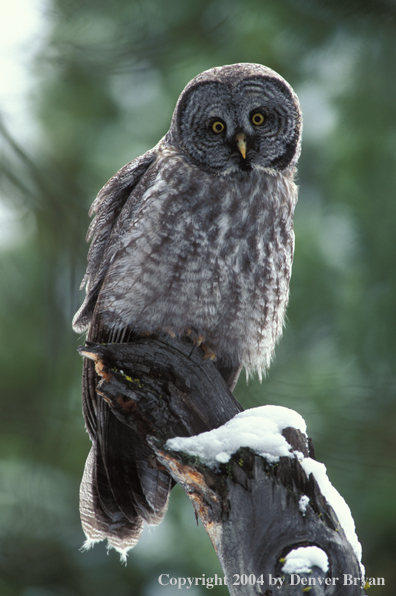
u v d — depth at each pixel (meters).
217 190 8.47
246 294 8.57
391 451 11.00
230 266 8.38
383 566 12.40
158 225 8.27
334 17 11.53
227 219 8.38
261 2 12.05
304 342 13.20
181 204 8.35
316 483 6.16
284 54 13.98
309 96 14.41
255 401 10.59
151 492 8.05
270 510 6.02
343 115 13.15
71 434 11.12
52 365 9.73
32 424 10.33
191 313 8.37
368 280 12.99
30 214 9.62
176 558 13.69
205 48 12.68
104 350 7.11
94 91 14.09
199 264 8.27
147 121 14.88
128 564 13.80
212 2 12.34
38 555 12.24
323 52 12.63
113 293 8.37
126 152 14.31
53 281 9.55
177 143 8.99
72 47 11.74
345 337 12.68
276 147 8.90
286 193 8.88
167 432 6.86
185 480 6.35
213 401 7.05
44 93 13.66
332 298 13.19
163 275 8.23
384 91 12.79
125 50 11.90
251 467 6.22
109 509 8.26
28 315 12.77
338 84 13.47
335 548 5.76
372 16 10.90
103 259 8.80
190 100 9.01
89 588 13.52
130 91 14.91
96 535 8.38
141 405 6.97
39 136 13.32
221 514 6.14
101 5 11.53
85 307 9.24
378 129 12.96
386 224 13.03
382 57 12.53
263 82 8.91
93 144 13.85
